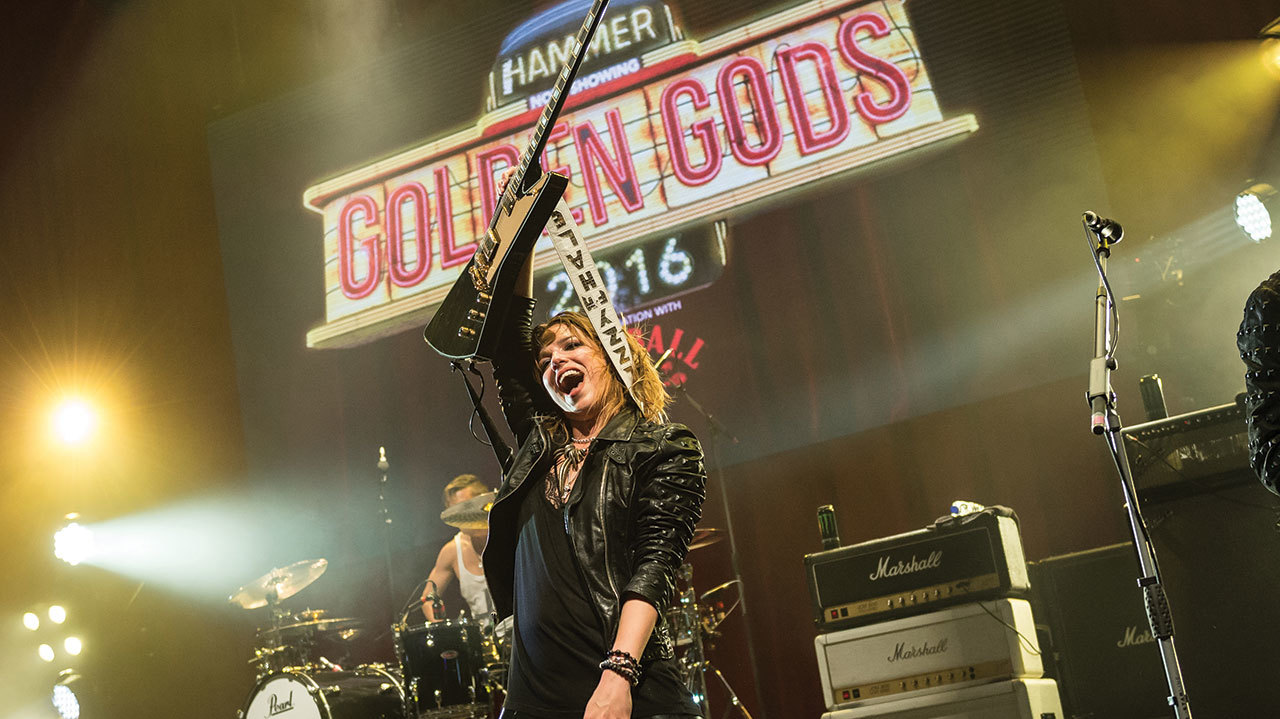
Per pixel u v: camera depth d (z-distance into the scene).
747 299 5.82
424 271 6.47
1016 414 5.43
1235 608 3.24
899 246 5.63
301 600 6.34
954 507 3.86
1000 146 5.51
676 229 5.97
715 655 5.65
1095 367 2.31
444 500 6.10
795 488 5.71
